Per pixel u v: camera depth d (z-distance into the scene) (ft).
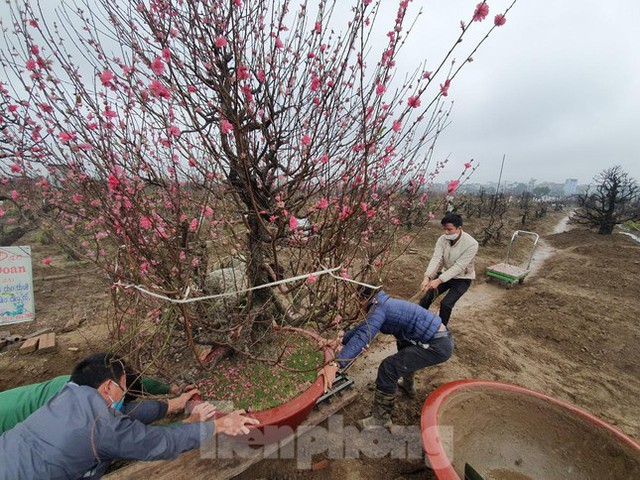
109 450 4.71
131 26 6.06
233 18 5.26
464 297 18.53
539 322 15.07
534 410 7.11
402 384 10.00
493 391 7.36
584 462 6.32
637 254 28.02
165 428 5.17
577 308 16.31
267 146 6.14
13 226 22.08
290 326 7.66
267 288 7.57
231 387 6.84
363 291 6.95
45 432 4.56
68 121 5.58
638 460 5.70
